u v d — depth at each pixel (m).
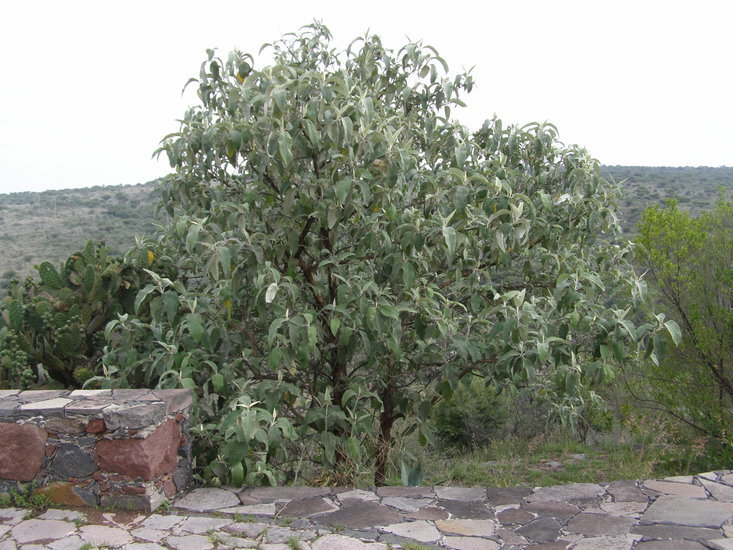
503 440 7.64
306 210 4.07
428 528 2.70
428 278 4.84
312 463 4.50
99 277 5.01
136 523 2.72
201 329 3.57
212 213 4.20
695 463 5.85
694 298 6.05
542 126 5.30
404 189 4.45
